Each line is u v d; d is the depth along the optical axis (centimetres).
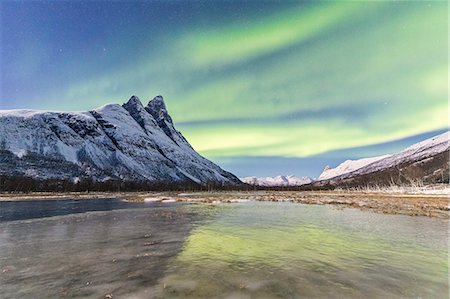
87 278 1194
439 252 1603
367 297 990
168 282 1142
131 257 1529
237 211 4144
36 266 1367
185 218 3269
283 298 985
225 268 1324
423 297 989
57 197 9762
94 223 2864
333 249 1688
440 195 9250
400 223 2711
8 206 5369
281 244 1831
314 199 7506
